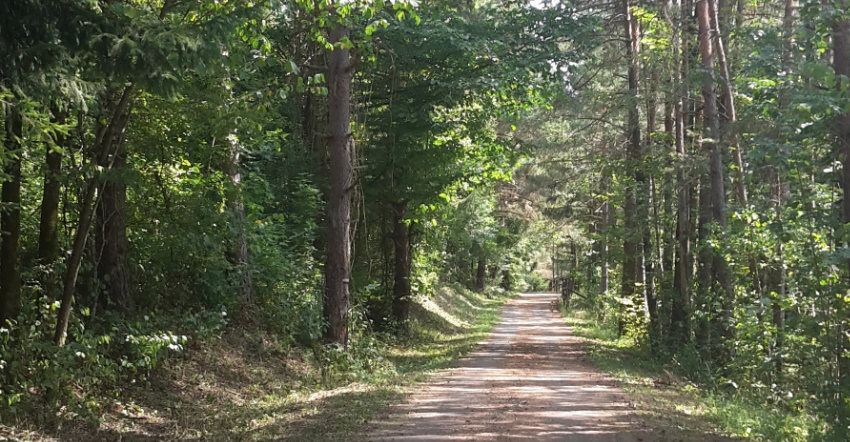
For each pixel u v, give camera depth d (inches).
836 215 486.6
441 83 800.9
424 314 1337.4
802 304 537.0
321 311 751.7
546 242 1491.1
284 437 361.4
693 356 760.3
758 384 658.8
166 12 354.0
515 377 670.5
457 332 1368.1
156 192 540.4
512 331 1412.4
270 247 707.4
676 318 893.2
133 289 527.2
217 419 418.9
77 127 401.4
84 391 395.5
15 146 349.1
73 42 289.4
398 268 1040.2
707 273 809.5
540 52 839.1
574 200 1338.6
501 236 2042.3
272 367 595.5
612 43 1029.8
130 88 369.7
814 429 451.8
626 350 1026.1
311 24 514.9
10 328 352.2
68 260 443.2
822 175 493.7
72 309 435.2
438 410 460.1
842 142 441.4
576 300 2094.0
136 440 361.1
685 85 766.5
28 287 402.6
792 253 557.3
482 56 829.2
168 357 495.8
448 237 1439.5
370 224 995.3
